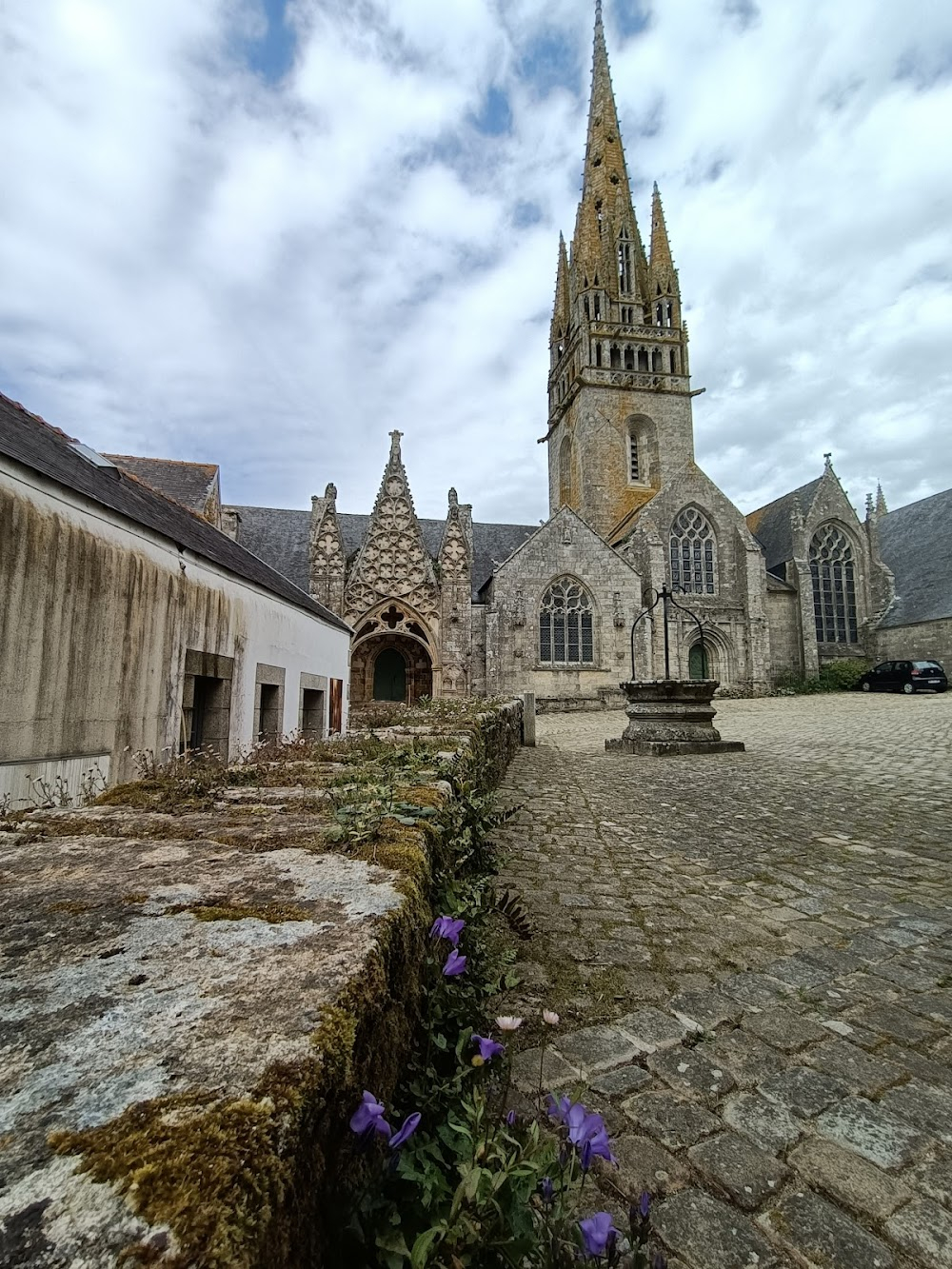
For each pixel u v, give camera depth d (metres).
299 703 10.90
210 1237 0.64
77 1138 0.76
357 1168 1.11
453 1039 1.89
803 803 8.17
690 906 4.43
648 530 35.75
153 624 6.34
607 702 31.95
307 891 1.65
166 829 2.33
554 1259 1.18
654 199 48.09
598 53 51.09
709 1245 1.73
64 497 5.12
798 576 39.06
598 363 44.12
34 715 4.75
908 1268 1.67
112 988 1.11
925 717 20.05
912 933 3.97
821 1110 2.30
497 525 42.34
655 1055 2.64
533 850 5.90
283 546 35.72
